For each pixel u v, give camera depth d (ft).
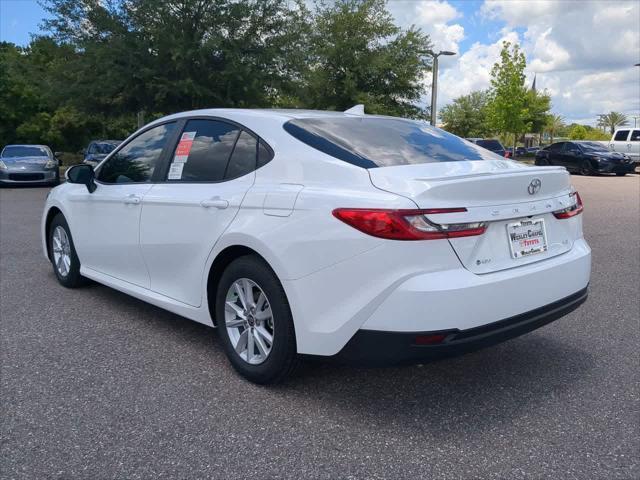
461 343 9.62
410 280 9.35
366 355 9.78
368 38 91.40
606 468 8.87
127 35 58.29
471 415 10.55
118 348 13.69
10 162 62.23
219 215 12.01
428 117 97.66
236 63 58.54
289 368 11.07
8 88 130.93
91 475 8.64
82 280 18.61
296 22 63.62
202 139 13.60
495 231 10.30
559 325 15.60
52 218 19.65
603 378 12.18
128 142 16.14
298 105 86.69
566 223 11.84
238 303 12.10
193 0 57.06
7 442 9.52
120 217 15.11
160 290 14.19
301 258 10.28
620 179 74.79
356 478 8.63
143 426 10.07
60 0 58.54
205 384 11.75
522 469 8.85
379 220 9.42
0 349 13.56
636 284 19.85
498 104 122.62
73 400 11.00
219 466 8.89
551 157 88.53
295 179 11.13
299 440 9.66
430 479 8.60
